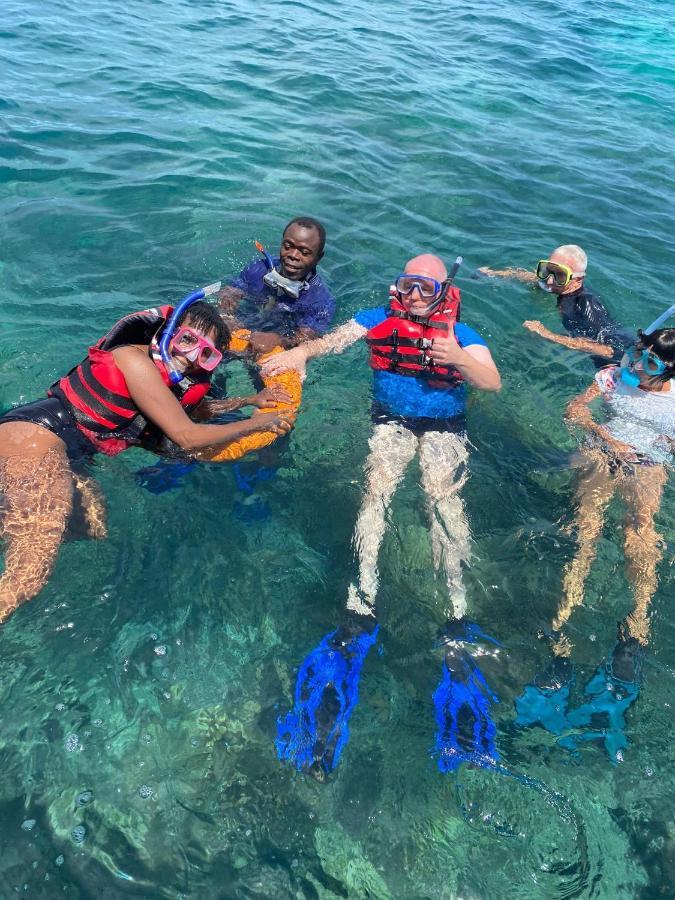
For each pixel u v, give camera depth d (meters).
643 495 3.38
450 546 3.06
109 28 10.00
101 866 2.02
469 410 3.96
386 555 3.00
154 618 2.66
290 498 3.24
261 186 6.30
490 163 7.41
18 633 2.53
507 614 2.84
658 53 12.69
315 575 2.90
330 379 4.04
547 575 3.02
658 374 3.76
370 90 9.06
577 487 3.47
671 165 7.91
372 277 5.17
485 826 2.19
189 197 5.94
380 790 2.26
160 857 2.05
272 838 2.12
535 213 6.48
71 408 3.04
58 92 7.62
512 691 2.57
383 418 3.64
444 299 3.64
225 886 2.02
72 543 2.82
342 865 2.09
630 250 6.00
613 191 7.09
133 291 4.64
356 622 2.73
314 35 11.14
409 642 2.70
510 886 2.08
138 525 2.99
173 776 2.23
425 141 7.77
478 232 6.04
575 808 2.25
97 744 2.28
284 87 8.74
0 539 2.62
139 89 8.01
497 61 11.25
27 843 2.04
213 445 3.17
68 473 2.90
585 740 2.43
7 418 2.96
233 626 2.68
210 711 2.41
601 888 2.08
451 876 2.09
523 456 3.66
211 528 3.04
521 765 2.34
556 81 10.63
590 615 2.88
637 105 9.94
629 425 3.80
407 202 6.39
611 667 2.68
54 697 2.37
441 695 2.53
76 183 5.93
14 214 5.36
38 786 2.16
